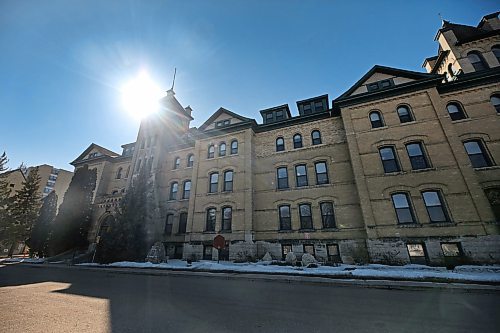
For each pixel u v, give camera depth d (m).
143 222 20.55
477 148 15.12
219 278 11.83
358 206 16.75
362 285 9.28
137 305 6.62
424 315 5.61
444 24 21.08
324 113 20.22
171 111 29.56
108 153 34.31
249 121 22.20
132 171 26.94
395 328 4.79
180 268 14.84
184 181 24.38
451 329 4.70
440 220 13.82
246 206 19.39
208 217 20.78
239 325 4.97
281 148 21.38
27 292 8.54
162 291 8.62
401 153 15.92
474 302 6.68
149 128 28.30
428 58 23.25
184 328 4.80
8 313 5.84
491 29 19.28
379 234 14.61
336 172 18.39
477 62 18.28
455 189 13.93
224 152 22.91
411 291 8.29
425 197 14.52
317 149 19.72
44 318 5.45
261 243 18.48
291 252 15.82
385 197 15.27
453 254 12.94
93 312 5.91
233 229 19.12
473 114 15.81
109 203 25.59
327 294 7.99
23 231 31.03
